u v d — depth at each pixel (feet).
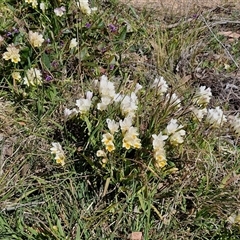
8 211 2.51
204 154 2.81
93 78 3.32
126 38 3.79
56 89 3.16
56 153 2.59
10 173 2.67
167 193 2.63
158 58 3.58
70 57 3.34
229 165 2.88
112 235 2.40
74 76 3.33
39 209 2.52
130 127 2.50
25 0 3.50
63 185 2.62
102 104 2.64
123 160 2.57
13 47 3.04
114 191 2.62
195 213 2.59
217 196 2.59
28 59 3.10
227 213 2.55
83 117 2.72
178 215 2.60
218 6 4.30
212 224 2.55
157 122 2.67
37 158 2.74
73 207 2.53
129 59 3.59
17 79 3.08
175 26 4.01
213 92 3.45
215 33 3.96
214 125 2.83
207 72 3.56
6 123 2.93
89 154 2.70
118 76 3.45
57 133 2.89
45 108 3.06
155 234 2.47
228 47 3.89
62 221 2.51
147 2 4.36
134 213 2.52
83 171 2.69
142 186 2.56
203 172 2.75
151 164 2.60
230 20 4.19
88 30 3.49
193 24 3.96
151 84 3.14
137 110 2.76
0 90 3.13
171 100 2.92
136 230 2.47
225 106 3.33
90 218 2.46
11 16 3.59
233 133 2.93
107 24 3.77
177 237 2.50
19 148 2.77
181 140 2.60
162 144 2.51
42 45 3.25
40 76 3.07
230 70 3.66
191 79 3.50
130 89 3.04
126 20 3.92
